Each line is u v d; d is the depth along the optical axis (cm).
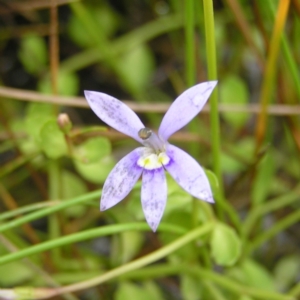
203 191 11
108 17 19
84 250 16
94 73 20
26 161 15
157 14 19
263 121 15
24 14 18
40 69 19
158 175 11
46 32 19
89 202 13
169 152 11
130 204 14
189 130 17
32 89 19
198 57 17
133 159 11
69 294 14
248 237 16
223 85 17
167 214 13
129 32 20
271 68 14
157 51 20
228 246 13
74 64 19
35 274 15
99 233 12
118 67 18
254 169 15
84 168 14
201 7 15
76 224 16
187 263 14
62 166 16
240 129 17
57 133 14
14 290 13
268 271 17
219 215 14
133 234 15
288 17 16
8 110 17
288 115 15
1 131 17
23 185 17
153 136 11
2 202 17
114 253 15
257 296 14
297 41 16
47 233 17
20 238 16
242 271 15
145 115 18
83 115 19
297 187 16
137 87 18
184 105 11
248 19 17
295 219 15
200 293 14
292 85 16
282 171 17
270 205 16
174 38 19
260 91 19
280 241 17
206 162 17
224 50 19
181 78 19
